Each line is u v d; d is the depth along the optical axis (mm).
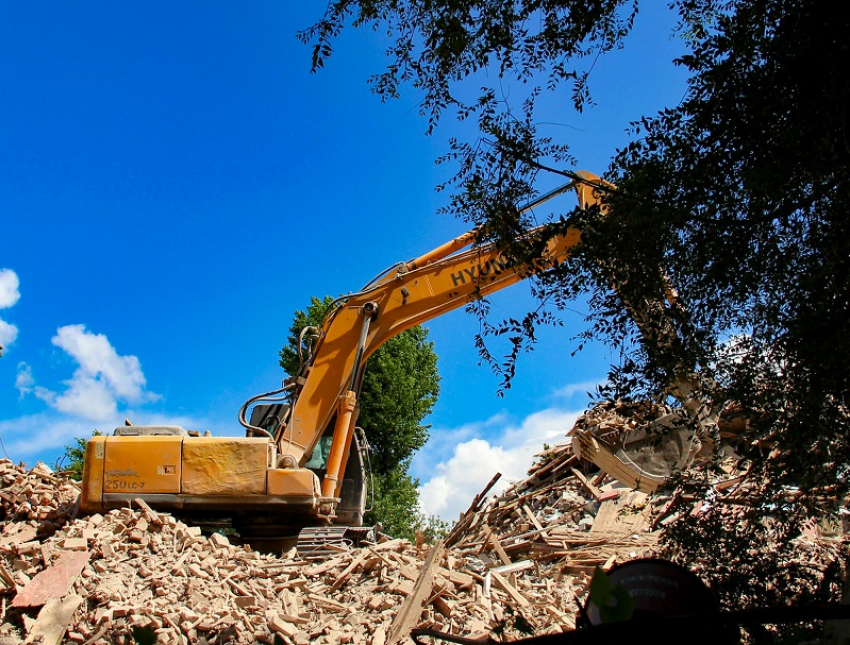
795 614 1722
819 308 4316
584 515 13805
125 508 10867
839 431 4602
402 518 29969
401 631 8484
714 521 5379
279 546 12234
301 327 32281
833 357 4215
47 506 12156
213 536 10500
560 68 5168
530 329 5176
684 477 5793
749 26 4340
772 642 3727
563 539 12656
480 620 8828
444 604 9047
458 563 10758
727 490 6738
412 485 31109
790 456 4832
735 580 4992
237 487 11719
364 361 13602
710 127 4445
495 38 5051
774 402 4945
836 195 4230
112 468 11656
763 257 4578
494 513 14883
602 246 4746
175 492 11641
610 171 4832
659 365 4996
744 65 4359
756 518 5250
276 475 11812
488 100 5191
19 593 8531
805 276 4480
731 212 4535
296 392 13539
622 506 13258
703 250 4598
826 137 3977
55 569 8922
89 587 8758
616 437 11250
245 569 9914
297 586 9695
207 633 8336
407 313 13570
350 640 8500
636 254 4707
